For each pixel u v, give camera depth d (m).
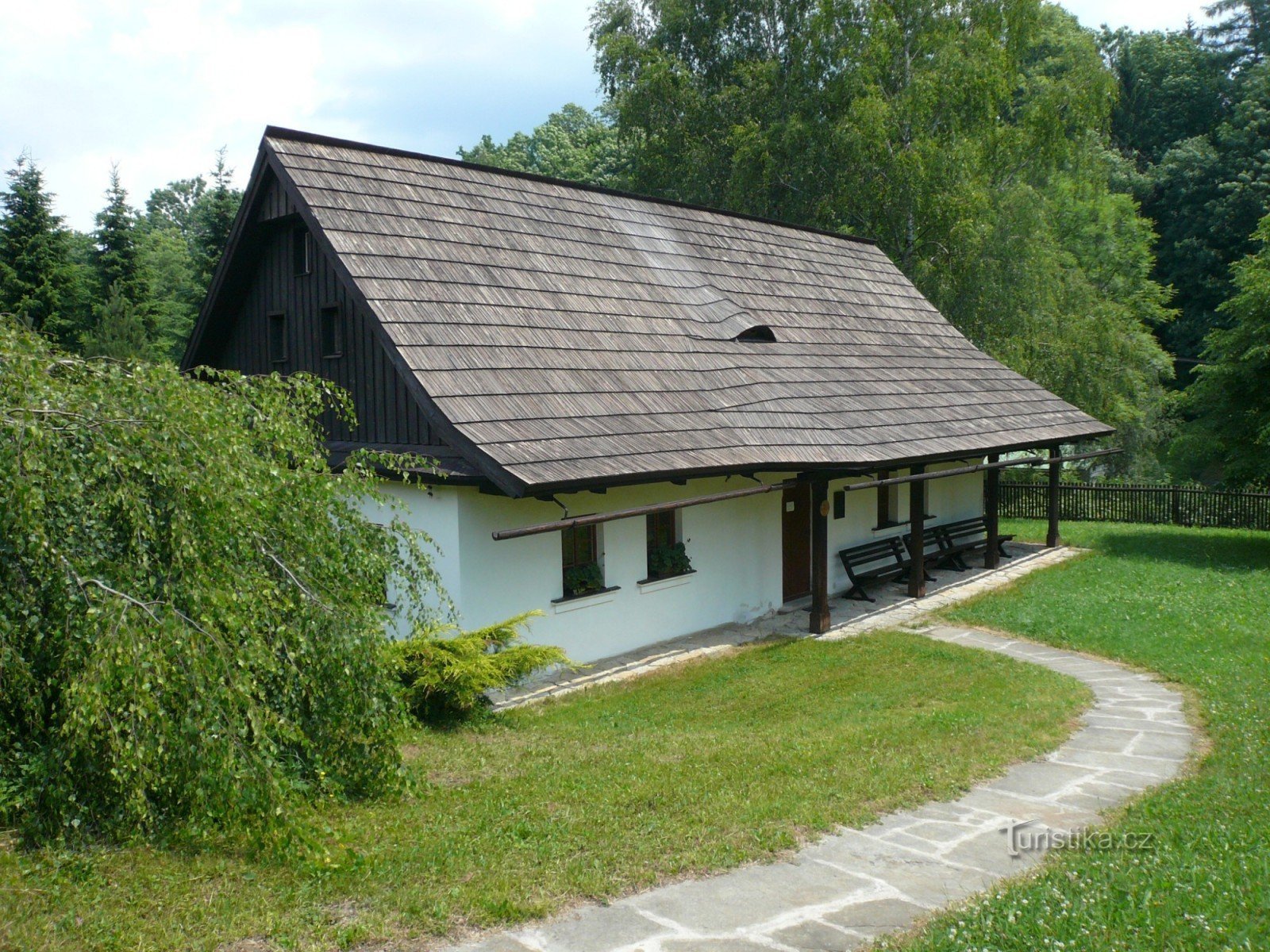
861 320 18.36
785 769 7.22
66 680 4.65
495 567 10.47
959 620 13.83
